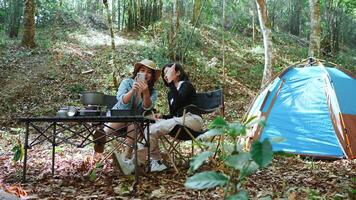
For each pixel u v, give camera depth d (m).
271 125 5.98
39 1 17.14
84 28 16.25
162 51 12.58
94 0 19.11
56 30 15.60
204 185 1.75
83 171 4.17
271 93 6.26
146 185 3.49
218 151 4.29
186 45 12.54
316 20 10.47
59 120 3.54
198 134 4.28
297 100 6.03
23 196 3.13
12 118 8.64
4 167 4.39
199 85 11.44
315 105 5.90
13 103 9.38
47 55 12.20
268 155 1.67
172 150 4.64
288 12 21.78
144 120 3.61
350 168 4.86
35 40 13.65
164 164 4.40
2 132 7.43
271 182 3.88
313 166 4.88
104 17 17.66
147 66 4.29
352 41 20.56
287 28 21.62
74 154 5.36
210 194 3.25
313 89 6.00
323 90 5.93
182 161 4.63
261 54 15.07
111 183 3.64
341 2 18.80
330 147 5.64
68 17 17.42
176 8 12.95
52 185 3.56
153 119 3.78
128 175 3.82
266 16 9.77
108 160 4.66
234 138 1.94
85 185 3.57
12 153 5.40
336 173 4.53
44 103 9.46
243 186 3.58
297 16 21.66
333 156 5.52
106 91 10.05
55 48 12.88
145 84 4.02
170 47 12.58
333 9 18.58
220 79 12.09
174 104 4.36
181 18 17.22
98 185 3.56
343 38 20.12
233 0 19.20
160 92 10.31
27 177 3.90
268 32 9.73
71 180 3.76
